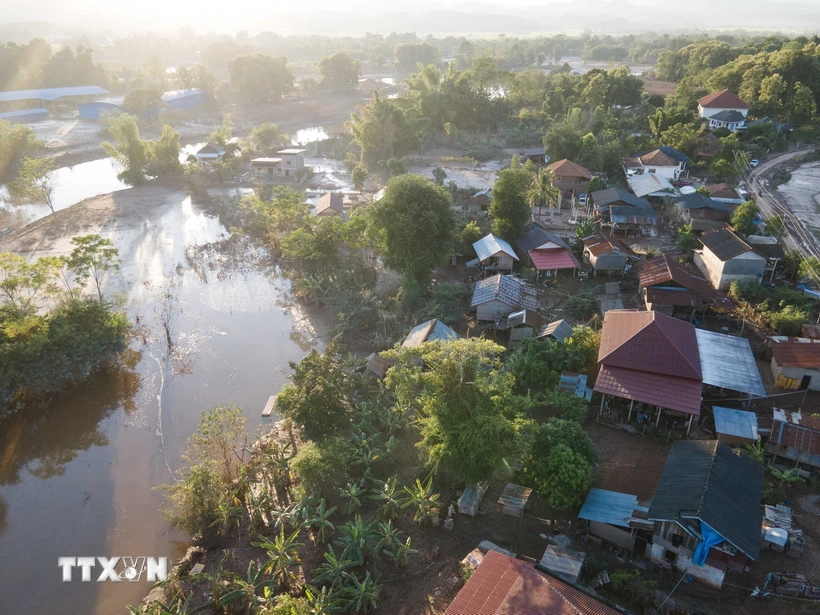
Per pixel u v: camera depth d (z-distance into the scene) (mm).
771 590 31234
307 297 68875
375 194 101125
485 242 73250
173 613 31031
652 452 42375
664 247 77125
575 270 70125
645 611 30047
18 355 47750
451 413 36562
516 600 26406
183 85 191250
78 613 33531
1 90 180000
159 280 73625
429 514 36812
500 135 147375
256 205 90250
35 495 42250
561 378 48156
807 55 135250
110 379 55156
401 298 64812
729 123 127062
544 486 35375
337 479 38156
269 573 33938
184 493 38375
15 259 57844
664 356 46031
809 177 106875
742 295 61312
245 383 54625
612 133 123562
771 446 40469
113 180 119500
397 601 32156
